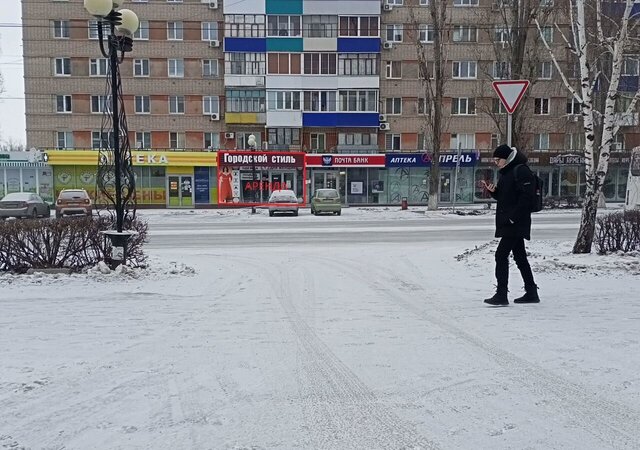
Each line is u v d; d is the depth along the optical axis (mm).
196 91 41938
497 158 6766
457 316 6211
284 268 10328
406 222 24156
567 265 9477
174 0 41406
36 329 5711
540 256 10945
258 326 5840
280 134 42031
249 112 41375
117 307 6828
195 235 18547
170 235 18609
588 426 3322
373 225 22469
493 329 5598
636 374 4215
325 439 3188
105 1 9055
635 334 5340
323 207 29250
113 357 4738
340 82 41438
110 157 10641
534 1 22062
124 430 3314
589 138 10914
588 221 10992
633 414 3492
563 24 26219
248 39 40969
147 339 5328
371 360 4629
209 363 4582
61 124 41125
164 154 38812
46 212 29156
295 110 41438
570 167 42000
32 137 41031
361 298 7367
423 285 8359
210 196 39812
